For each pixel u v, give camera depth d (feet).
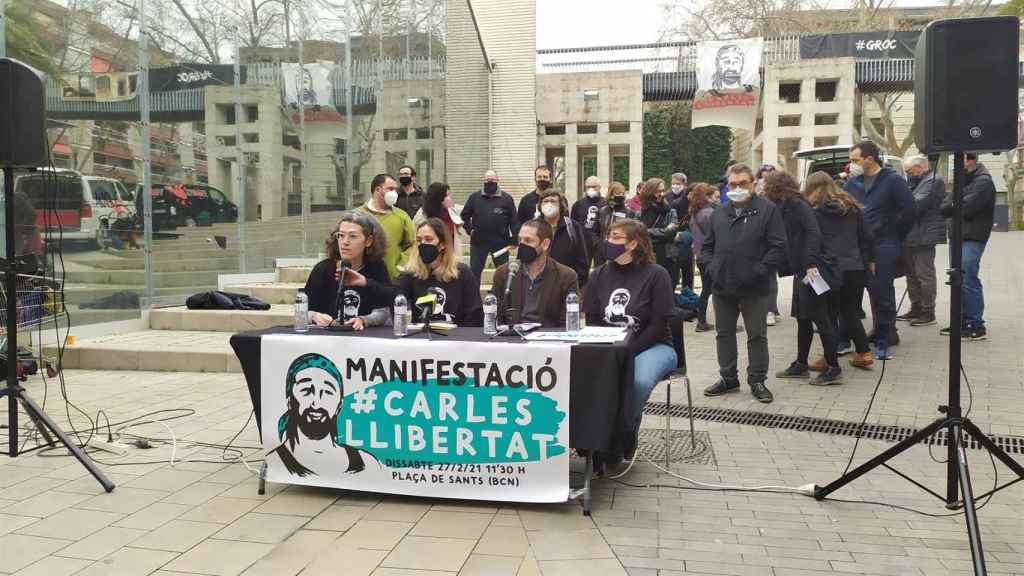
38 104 15.23
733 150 128.98
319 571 10.71
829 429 18.16
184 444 17.07
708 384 22.77
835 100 68.08
